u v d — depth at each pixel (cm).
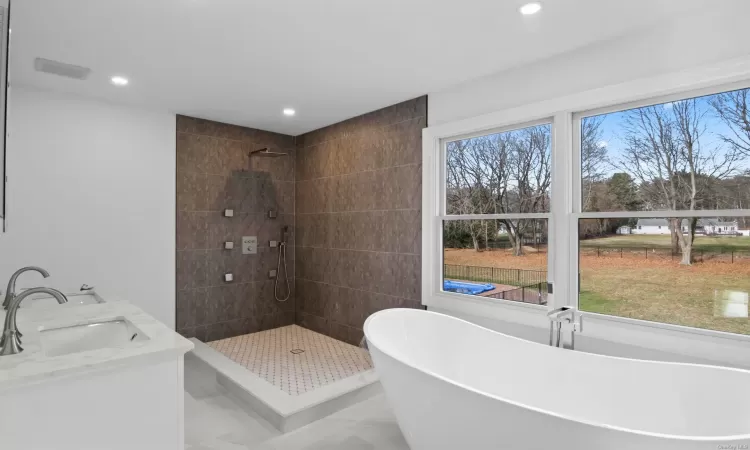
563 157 283
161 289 413
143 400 156
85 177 369
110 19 235
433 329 293
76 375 140
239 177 473
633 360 221
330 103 394
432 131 362
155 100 383
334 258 465
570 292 283
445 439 195
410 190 383
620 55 257
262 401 286
